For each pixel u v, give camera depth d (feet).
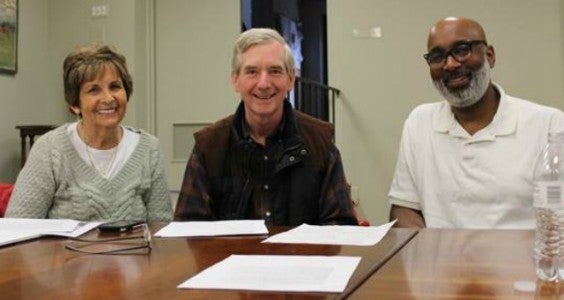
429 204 6.19
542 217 3.24
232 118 5.79
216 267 3.19
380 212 13.89
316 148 5.67
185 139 15.20
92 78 6.00
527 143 5.90
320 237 4.17
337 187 5.65
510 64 13.05
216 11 14.93
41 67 15.24
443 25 6.17
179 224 4.93
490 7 13.10
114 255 3.67
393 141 13.76
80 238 4.37
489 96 6.16
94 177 5.95
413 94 13.61
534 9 12.86
